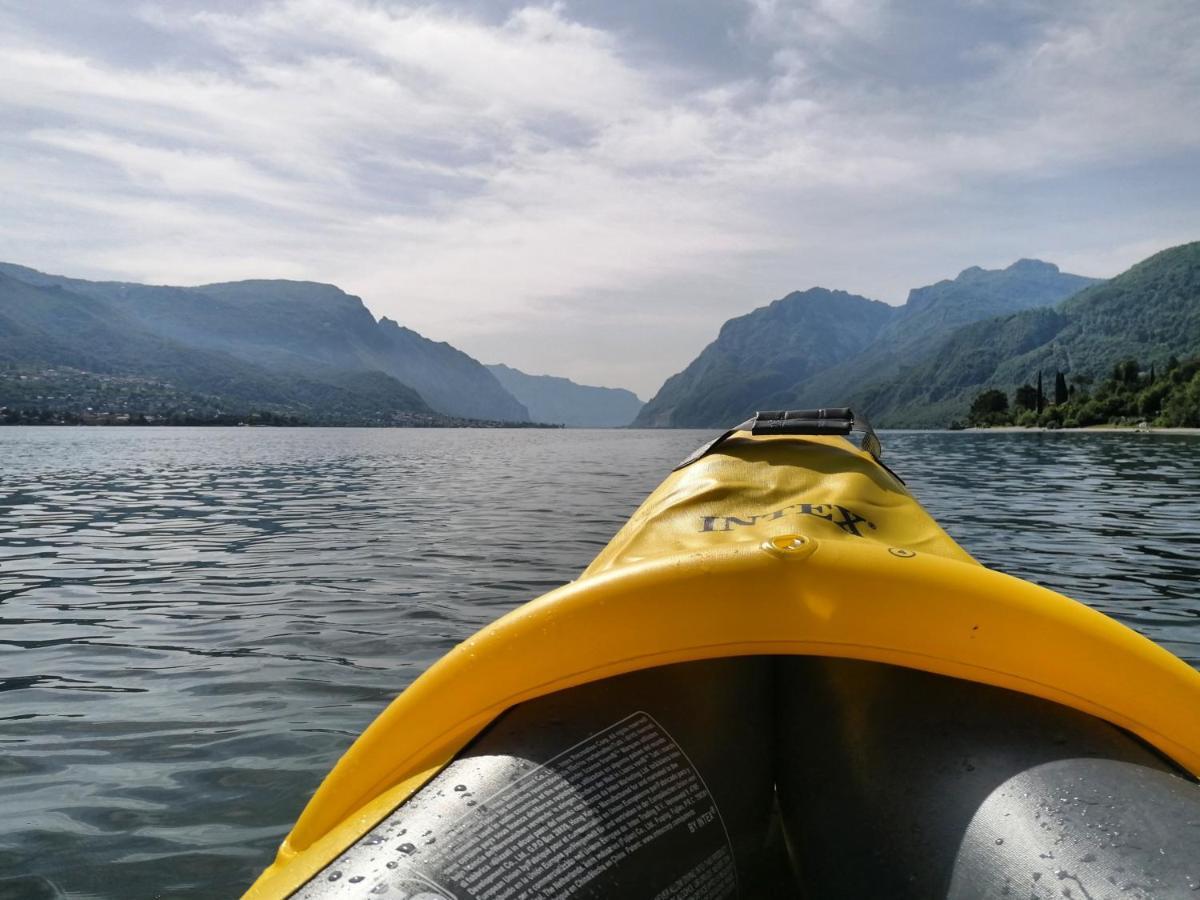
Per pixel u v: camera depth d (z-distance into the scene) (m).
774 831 1.58
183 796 3.07
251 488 18.00
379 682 4.34
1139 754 1.18
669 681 1.38
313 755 3.42
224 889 2.44
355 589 6.70
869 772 1.29
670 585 1.29
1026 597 1.27
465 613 5.84
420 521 11.43
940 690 1.31
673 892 1.17
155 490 17.50
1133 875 0.96
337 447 49.94
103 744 3.56
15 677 4.51
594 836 1.14
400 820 1.18
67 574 7.60
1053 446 42.59
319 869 1.13
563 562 7.94
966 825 1.11
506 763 1.22
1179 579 6.68
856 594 1.26
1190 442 46.31
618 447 50.53
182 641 5.20
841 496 1.86
